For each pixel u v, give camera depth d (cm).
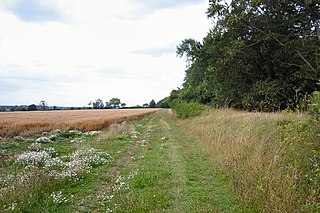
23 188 579
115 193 609
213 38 2656
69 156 1023
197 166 822
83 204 558
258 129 889
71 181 700
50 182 646
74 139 1620
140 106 15012
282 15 2333
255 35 2364
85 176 750
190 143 1250
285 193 458
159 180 693
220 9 2358
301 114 665
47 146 1377
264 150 693
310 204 425
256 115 1192
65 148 1285
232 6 2281
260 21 2333
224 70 2553
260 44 2425
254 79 2625
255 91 2223
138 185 657
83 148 1187
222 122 1343
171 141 1402
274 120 930
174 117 3506
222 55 2567
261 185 496
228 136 965
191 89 3956
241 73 2578
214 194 582
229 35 2527
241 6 2227
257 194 488
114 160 967
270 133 800
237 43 2231
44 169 798
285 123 819
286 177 502
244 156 723
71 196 593
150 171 792
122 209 509
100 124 2486
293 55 2336
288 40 2239
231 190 586
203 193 589
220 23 2470
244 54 2444
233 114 1622
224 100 2770
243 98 2353
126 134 1762
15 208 496
